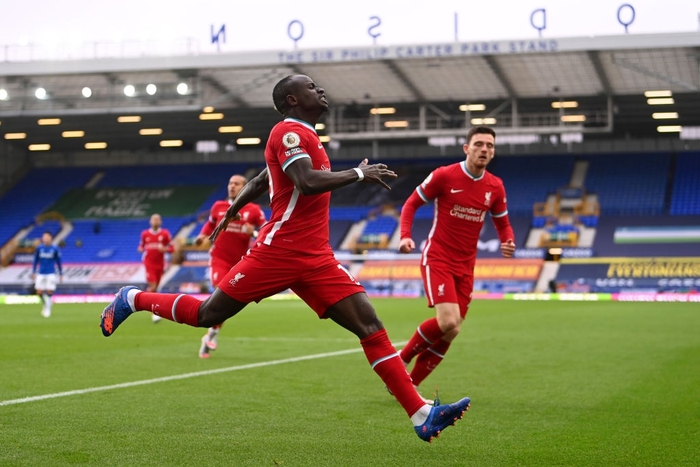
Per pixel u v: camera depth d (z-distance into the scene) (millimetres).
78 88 40281
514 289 42188
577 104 43344
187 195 53219
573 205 47000
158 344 14547
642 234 44094
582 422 6934
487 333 17047
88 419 6887
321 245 5730
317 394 8438
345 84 39562
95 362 11461
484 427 6707
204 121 48375
